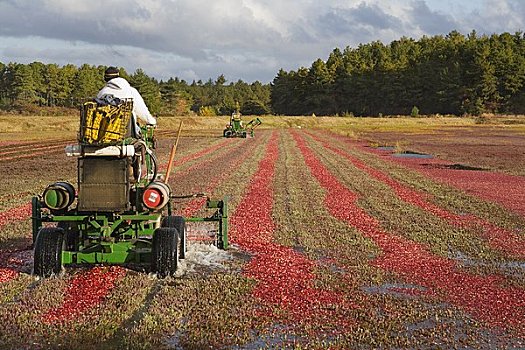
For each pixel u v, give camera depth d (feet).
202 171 85.76
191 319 24.54
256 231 42.98
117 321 24.12
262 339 22.84
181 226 34.22
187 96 501.15
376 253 37.24
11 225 43.75
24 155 115.24
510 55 427.33
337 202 58.39
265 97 635.25
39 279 29.86
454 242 40.83
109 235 30.45
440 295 28.73
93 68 476.95
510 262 36.09
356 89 485.97
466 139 194.80
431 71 445.78
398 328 24.18
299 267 33.17
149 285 29.04
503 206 57.57
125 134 30.22
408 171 92.02
